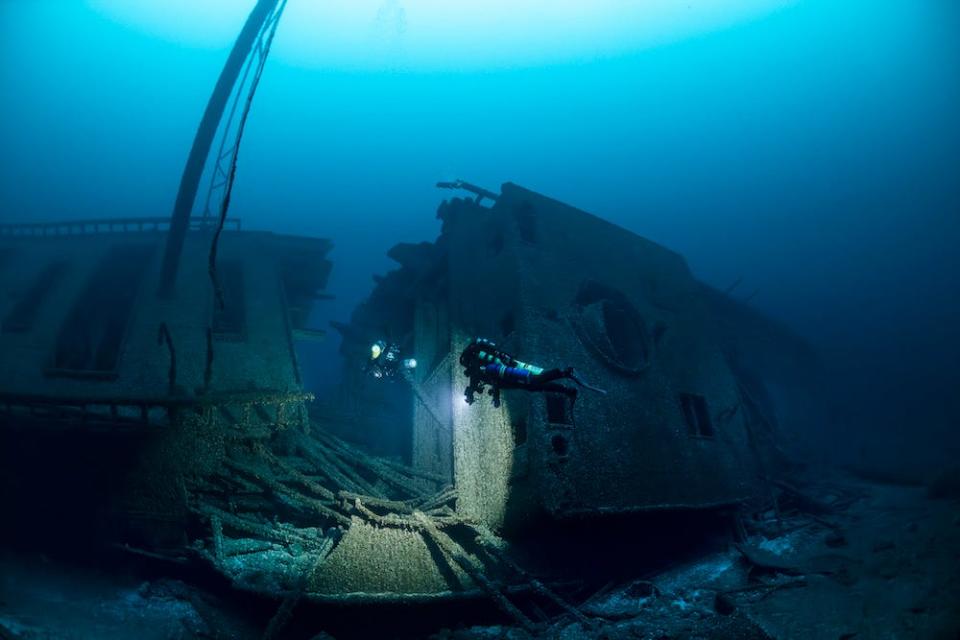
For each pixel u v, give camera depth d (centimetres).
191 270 1662
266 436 1205
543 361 1012
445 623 844
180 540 981
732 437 1307
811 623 665
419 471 1299
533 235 1222
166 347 1398
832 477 1547
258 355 1466
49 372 1311
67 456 998
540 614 841
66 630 665
